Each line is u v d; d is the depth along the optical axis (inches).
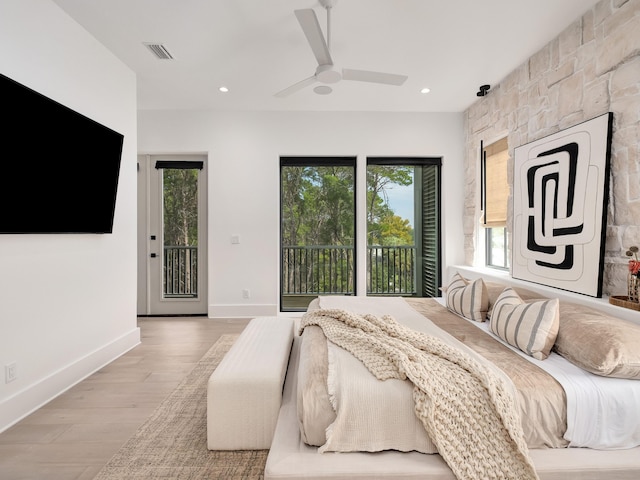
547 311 65.1
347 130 164.2
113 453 63.8
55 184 83.4
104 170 101.8
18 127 72.1
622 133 79.0
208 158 163.3
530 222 109.3
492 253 148.2
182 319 162.4
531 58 112.7
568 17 91.7
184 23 94.0
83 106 96.7
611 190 82.0
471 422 47.9
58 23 86.8
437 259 171.9
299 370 61.4
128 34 99.3
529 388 52.1
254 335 85.8
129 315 120.8
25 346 77.8
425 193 172.1
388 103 154.6
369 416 48.9
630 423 50.9
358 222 167.3
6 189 69.8
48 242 84.1
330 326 73.3
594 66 86.9
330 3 84.4
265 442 63.1
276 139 163.6
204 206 169.8
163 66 118.8
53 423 74.1
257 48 107.3
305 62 116.5
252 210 164.4
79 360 95.0
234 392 62.6
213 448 63.4
